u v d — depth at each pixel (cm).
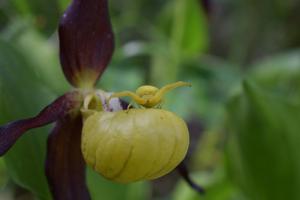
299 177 34
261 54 73
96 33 28
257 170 35
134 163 24
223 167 38
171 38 50
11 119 27
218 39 80
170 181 69
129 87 44
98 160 24
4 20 40
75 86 28
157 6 71
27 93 28
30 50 34
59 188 27
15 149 27
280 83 52
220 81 52
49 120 26
